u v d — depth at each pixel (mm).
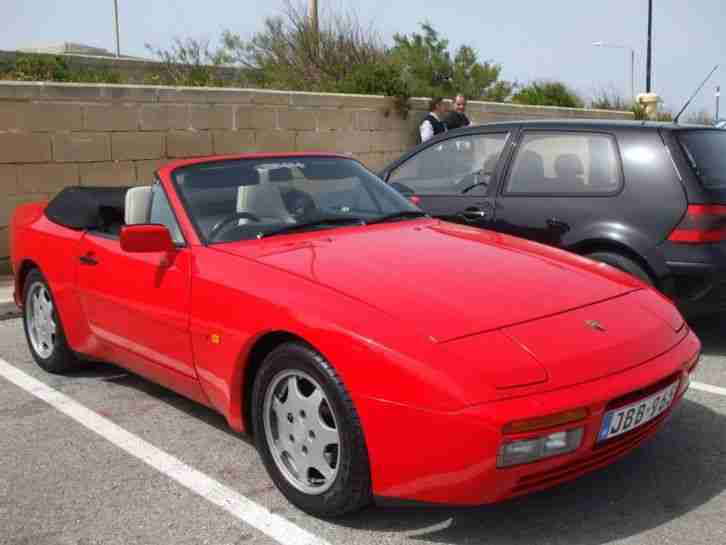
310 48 15789
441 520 3414
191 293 4000
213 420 4684
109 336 4770
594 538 3256
